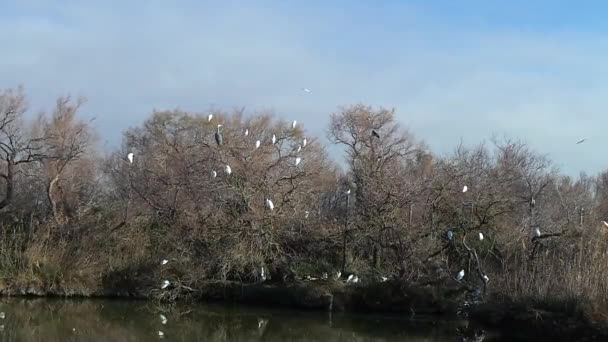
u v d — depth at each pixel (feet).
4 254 88.69
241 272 87.20
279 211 87.86
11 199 101.81
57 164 103.81
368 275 84.17
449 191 83.71
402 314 78.74
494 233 82.02
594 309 55.31
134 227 94.89
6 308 80.84
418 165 104.12
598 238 65.57
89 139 111.75
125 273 89.81
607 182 148.36
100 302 86.79
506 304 63.10
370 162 95.20
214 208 88.84
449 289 77.82
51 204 100.99
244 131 104.37
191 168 95.81
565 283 59.52
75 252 91.35
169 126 135.95
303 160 96.07
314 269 86.94
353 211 90.22
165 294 85.76
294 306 82.69
